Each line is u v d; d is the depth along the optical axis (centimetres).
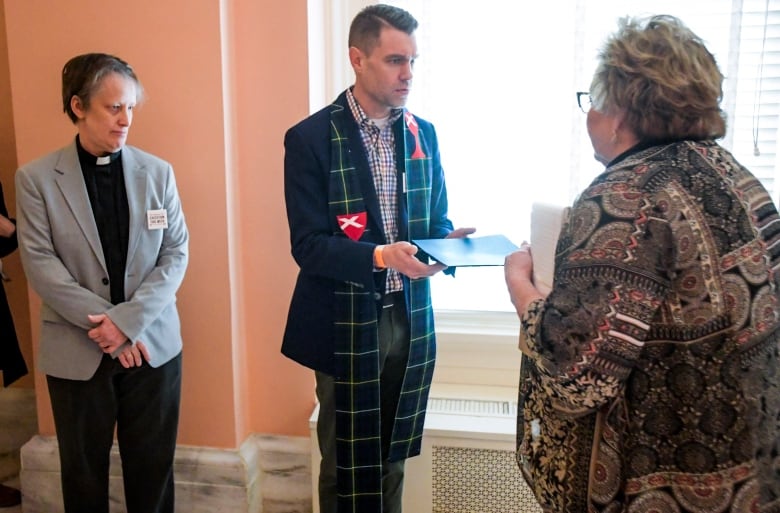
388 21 171
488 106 247
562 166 245
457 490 225
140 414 205
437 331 256
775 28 222
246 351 247
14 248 235
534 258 134
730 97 226
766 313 108
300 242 177
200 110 222
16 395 277
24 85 230
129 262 195
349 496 188
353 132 181
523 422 143
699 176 106
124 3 220
